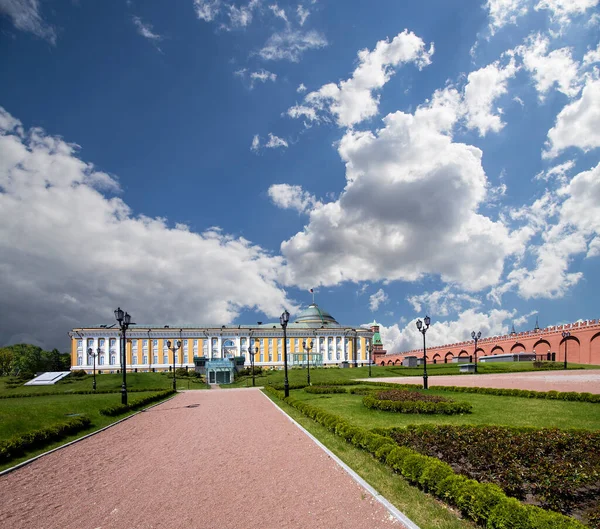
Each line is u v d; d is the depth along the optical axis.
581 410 22.66
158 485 11.65
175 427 21.86
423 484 10.42
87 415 23.72
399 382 48.31
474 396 30.00
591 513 8.30
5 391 65.00
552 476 9.86
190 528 8.69
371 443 13.99
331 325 132.62
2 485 12.02
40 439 17.12
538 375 48.53
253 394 42.34
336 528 8.48
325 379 68.44
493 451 11.98
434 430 15.06
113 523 9.07
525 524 7.57
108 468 13.69
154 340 111.06
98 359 107.56
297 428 19.84
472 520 8.72
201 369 100.44
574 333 68.31
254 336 116.19
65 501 10.53
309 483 11.30
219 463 13.80
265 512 9.41
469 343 99.69
